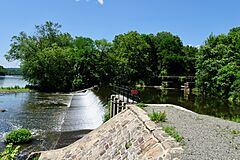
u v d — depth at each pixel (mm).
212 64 50344
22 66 63562
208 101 41062
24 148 16312
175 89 68000
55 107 33469
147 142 8273
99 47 67750
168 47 89125
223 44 55062
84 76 64750
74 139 18344
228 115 27031
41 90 60500
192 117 12453
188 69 90250
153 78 77750
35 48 69750
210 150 7211
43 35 77688
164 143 7477
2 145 16844
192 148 7266
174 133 8562
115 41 83938
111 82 68938
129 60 71750
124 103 15656
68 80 62812
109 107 21312
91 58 66312
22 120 24969
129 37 73812
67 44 84312
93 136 13055
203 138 8453
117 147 9844
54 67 61344
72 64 64562
